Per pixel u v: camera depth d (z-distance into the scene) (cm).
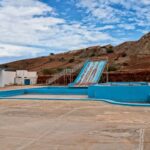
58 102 1519
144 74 4247
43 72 5984
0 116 987
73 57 9131
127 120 881
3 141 604
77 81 3073
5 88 3114
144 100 1766
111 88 1834
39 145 568
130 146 554
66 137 641
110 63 6162
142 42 8325
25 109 1195
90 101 1577
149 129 730
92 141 600
